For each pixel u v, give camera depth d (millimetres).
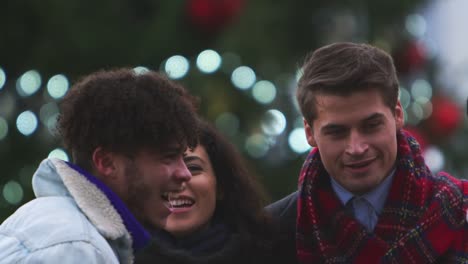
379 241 7551
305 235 7840
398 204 7609
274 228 8141
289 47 12914
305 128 7770
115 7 12727
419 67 13125
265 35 12617
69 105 6492
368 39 13156
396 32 13281
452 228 7570
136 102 6375
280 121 12828
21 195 12266
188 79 12391
